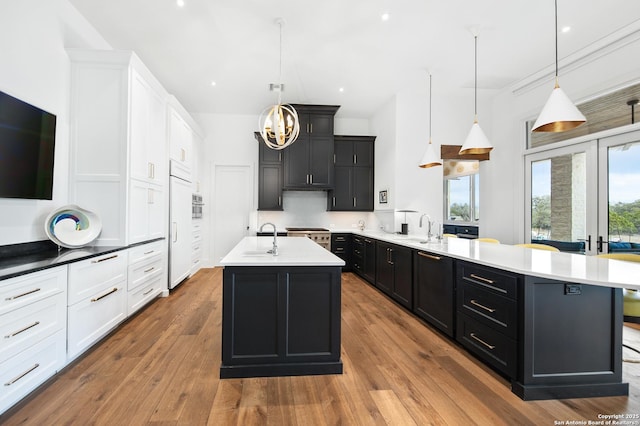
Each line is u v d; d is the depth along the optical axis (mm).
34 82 2410
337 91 4812
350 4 2758
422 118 4953
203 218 5879
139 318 3205
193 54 3648
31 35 2375
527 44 3438
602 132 3475
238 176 5973
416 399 1824
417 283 3230
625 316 2088
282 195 5625
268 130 3283
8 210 2213
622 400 1834
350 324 3090
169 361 2264
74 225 2666
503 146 4840
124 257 2885
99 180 2885
